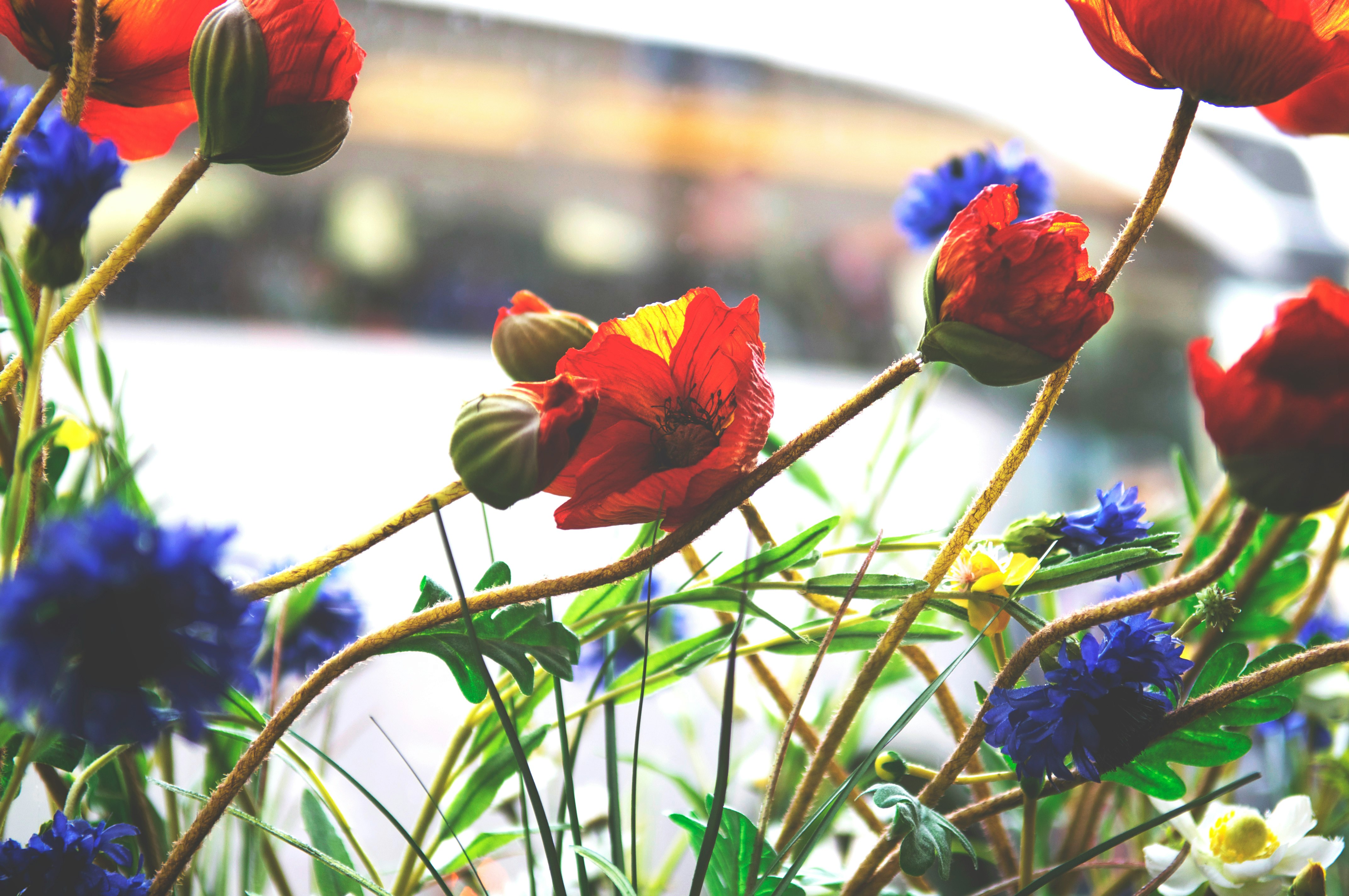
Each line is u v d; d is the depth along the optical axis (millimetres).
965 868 642
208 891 576
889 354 1742
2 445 508
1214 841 544
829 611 554
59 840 467
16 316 437
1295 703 520
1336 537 581
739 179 1791
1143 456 1603
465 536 796
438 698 849
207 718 506
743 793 737
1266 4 469
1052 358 460
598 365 493
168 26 494
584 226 1741
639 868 682
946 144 1852
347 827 528
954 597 497
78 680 395
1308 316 430
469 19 1635
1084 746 475
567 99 1713
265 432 1440
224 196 1569
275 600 591
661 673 543
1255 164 1832
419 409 1553
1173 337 1725
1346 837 649
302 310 1601
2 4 485
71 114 469
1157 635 491
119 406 573
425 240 1678
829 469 864
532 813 651
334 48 477
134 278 1519
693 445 495
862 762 487
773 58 1796
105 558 390
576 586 469
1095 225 1799
